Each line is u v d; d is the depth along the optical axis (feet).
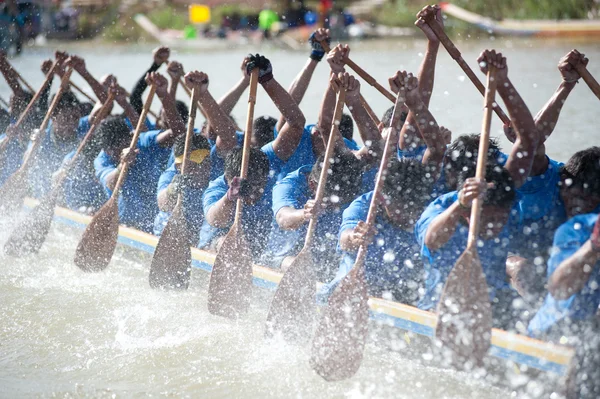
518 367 29.32
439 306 29.84
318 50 48.88
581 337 28.07
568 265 27.12
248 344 37.24
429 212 31.73
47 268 49.42
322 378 33.53
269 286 38.34
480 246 31.32
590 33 152.87
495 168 30.91
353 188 37.29
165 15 219.20
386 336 33.83
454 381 31.42
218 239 42.29
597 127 75.72
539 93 95.86
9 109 64.03
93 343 38.01
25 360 36.40
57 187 49.47
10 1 171.22
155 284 42.01
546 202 34.53
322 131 42.47
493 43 156.66
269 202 41.04
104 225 44.60
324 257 38.22
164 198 43.52
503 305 32.24
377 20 189.67
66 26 208.23
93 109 56.80
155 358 36.11
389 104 95.50
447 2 180.96
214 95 111.04
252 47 184.24
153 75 46.57
